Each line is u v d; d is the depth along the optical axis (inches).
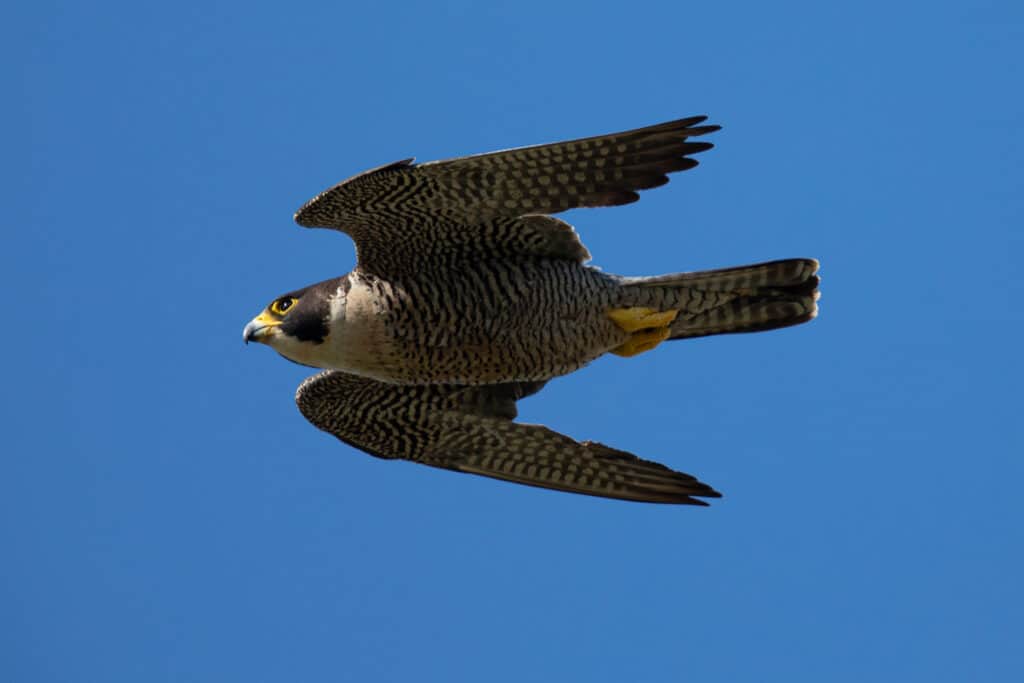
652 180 506.9
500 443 610.5
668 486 601.3
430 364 563.8
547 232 546.0
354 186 514.3
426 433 615.8
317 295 561.0
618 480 607.2
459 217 533.3
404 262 553.6
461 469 623.5
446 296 553.6
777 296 569.6
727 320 574.6
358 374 570.3
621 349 574.2
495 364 563.8
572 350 564.7
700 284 559.8
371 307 555.2
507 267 553.6
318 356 562.6
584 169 507.2
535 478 617.6
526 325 556.4
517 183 515.2
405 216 533.0
